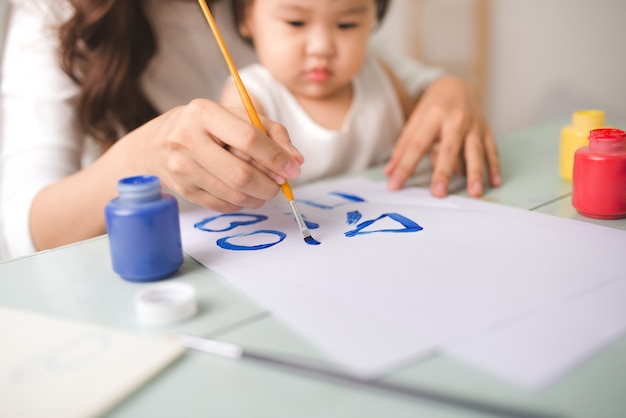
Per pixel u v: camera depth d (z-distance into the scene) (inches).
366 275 16.8
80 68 33.7
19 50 34.0
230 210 21.5
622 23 75.5
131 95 33.8
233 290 16.4
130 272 17.1
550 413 10.6
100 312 15.5
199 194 21.1
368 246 19.1
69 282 17.6
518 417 10.4
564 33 79.8
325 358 12.7
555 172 28.1
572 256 17.5
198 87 39.6
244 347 13.3
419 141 28.5
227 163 19.1
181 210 24.7
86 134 34.5
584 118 25.4
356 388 11.7
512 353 12.5
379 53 45.3
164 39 37.4
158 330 14.4
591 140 21.3
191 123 19.4
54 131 32.3
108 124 34.0
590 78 79.7
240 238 20.6
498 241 19.0
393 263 17.5
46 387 11.8
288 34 30.8
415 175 29.2
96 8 31.9
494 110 86.9
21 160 31.0
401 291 15.6
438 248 18.6
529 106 85.3
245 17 35.8
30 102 32.7
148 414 11.2
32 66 33.3
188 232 21.6
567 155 26.2
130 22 33.1
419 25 86.6
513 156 31.6
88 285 17.3
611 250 17.9
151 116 35.5
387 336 13.4
